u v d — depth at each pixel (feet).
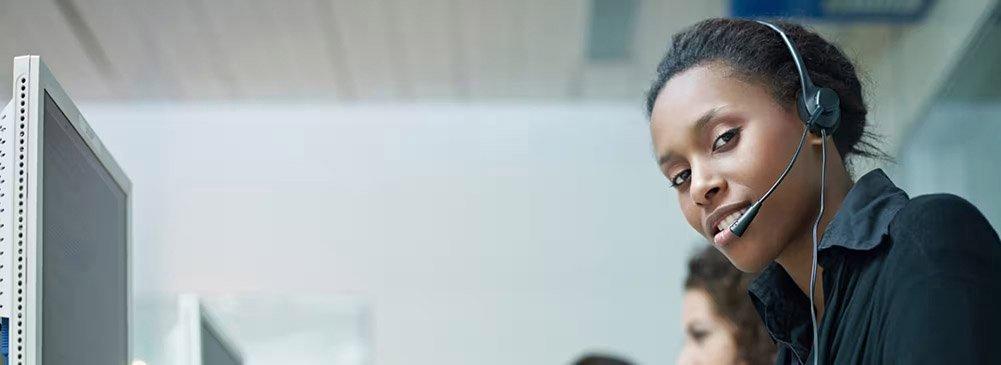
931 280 3.32
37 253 4.08
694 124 3.86
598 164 22.52
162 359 21.62
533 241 22.25
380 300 22.11
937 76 15.46
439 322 21.99
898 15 15.81
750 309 7.09
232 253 22.17
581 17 18.56
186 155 22.34
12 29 18.79
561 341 21.93
